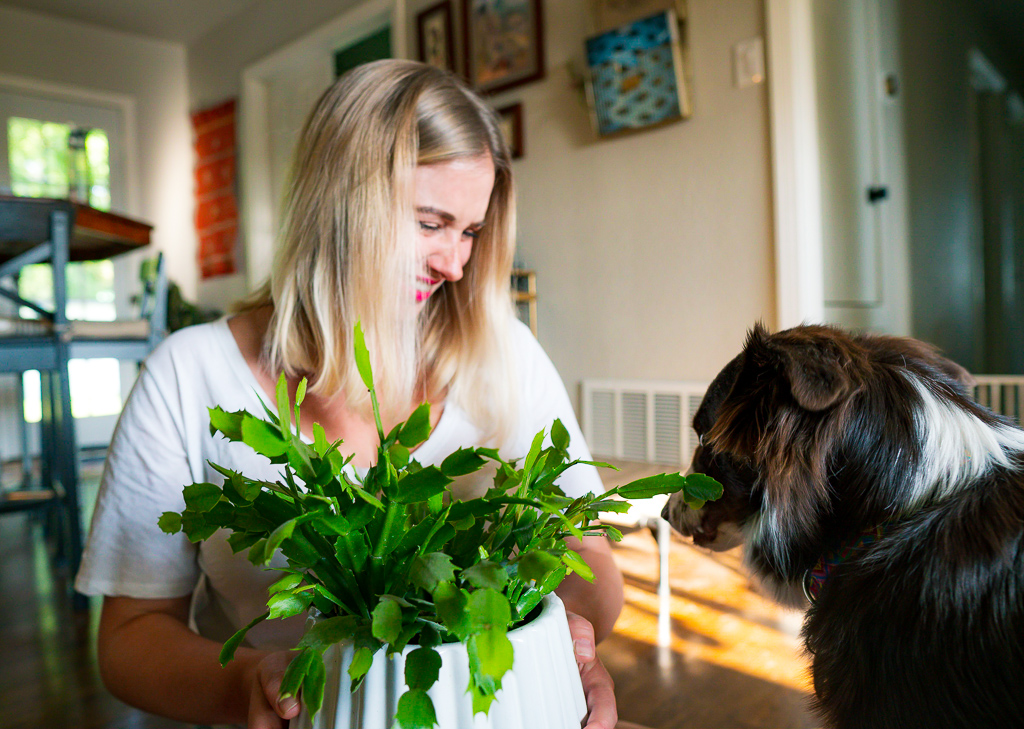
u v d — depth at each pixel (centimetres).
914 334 391
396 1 397
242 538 41
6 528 346
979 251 517
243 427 35
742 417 88
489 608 34
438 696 38
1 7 507
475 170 83
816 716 84
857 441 82
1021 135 613
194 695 64
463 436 92
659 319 300
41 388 329
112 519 82
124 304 562
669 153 291
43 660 199
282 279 84
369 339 80
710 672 169
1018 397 261
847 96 308
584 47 314
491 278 94
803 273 255
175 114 583
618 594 84
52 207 232
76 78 539
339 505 40
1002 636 64
